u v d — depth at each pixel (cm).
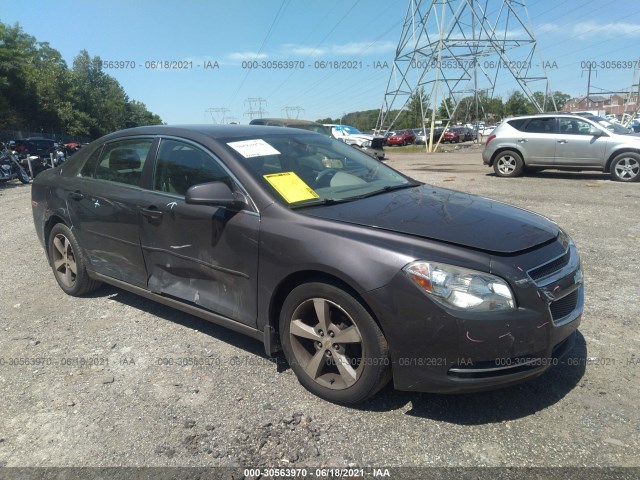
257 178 331
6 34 4050
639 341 361
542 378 317
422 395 303
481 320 250
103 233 421
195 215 345
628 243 616
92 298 475
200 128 392
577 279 294
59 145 2319
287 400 301
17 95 4106
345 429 272
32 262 604
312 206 323
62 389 317
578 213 800
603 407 285
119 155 426
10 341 385
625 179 1174
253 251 314
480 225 294
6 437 273
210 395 307
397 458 249
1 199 1200
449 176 1416
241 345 372
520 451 251
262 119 1471
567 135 1234
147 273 391
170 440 266
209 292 348
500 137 1316
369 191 365
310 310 306
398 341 264
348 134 3005
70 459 254
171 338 386
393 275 262
